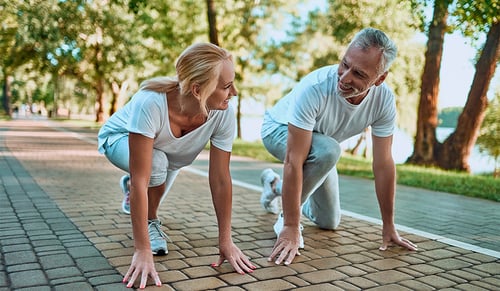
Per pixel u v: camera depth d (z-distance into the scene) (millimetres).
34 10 18609
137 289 2250
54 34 18719
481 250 3162
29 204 4211
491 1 8234
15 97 55031
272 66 21922
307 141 2902
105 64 21438
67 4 18812
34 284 2285
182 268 2594
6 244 2938
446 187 6504
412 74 16750
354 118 3033
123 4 15250
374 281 2492
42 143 12172
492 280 2568
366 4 14562
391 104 3023
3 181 5543
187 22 19391
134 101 2467
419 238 3445
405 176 7766
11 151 9562
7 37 21719
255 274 2535
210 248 3004
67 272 2459
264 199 4109
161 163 2787
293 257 2783
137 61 20172
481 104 11461
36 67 23594
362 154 20938
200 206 4426
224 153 2689
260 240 3246
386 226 3186
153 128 2441
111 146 2928
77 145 11992
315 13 20359
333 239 3324
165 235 3207
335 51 18844
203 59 2279
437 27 11906
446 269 2738
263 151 12070
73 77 28922
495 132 14727
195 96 2342
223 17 18938
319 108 2904
